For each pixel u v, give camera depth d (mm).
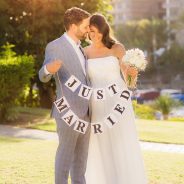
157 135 14430
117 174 6484
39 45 22734
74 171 6316
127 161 6465
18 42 22438
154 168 8930
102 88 6254
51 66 5910
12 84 16453
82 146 6277
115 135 6465
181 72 83188
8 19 22297
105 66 6332
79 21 6066
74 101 5984
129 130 6469
